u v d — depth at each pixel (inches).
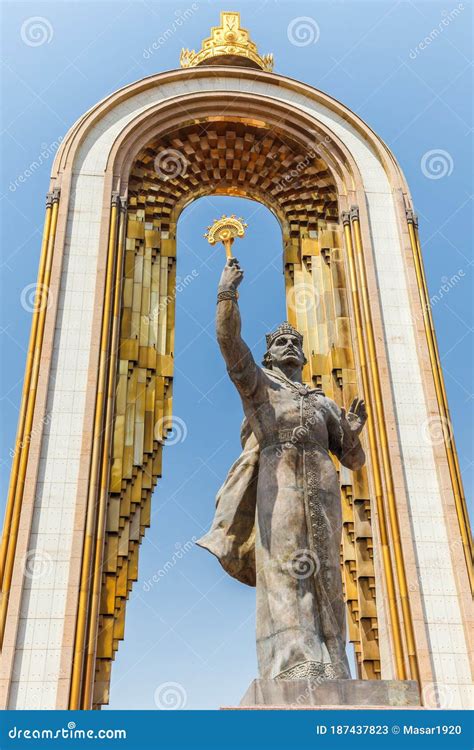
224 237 473.1
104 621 559.8
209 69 811.4
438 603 554.3
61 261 670.5
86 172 734.5
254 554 409.4
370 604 590.2
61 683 496.1
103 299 652.7
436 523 588.4
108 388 622.8
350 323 700.7
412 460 614.2
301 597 369.1
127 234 729.6
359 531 611.5
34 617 522.6
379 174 772.6
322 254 754.2
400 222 730.2
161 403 666.2
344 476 636.7
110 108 783.1
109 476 599.5
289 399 425.4
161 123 778.2
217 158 802.2
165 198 778.2
